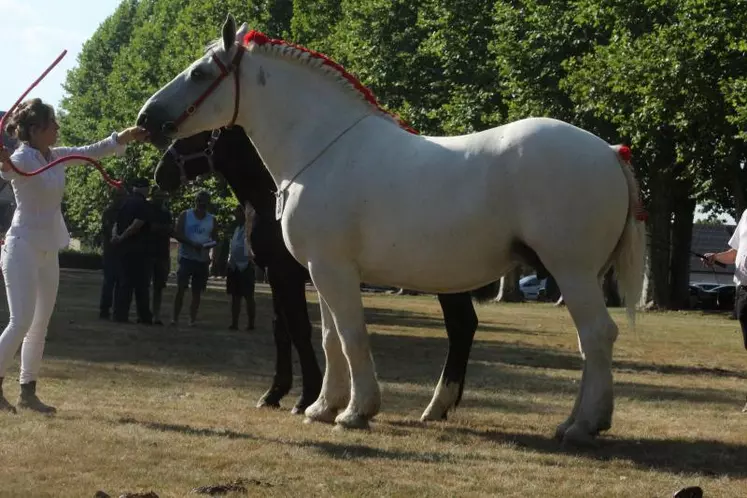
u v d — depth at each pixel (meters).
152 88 53.25
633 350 17.42
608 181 6.88
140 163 47.84
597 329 6.89
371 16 36.88
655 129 29.38
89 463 5.96
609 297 37.62
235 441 6.82
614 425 8.41
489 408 9.26
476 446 7.16
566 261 6.84
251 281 17.55
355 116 7.60
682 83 27.12
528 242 6.92
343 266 7.42
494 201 6.94
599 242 6.88
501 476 6.11
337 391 7.99
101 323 17.30
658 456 7.07
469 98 33.34
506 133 7.03
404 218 7.13
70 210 67.62
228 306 25.55
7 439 6.56
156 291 17.83
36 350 7.81
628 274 7.12
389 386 10.63
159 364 11.70
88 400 8.61
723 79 26.97
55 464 5.92
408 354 14.61
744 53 27.27
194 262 17.75
